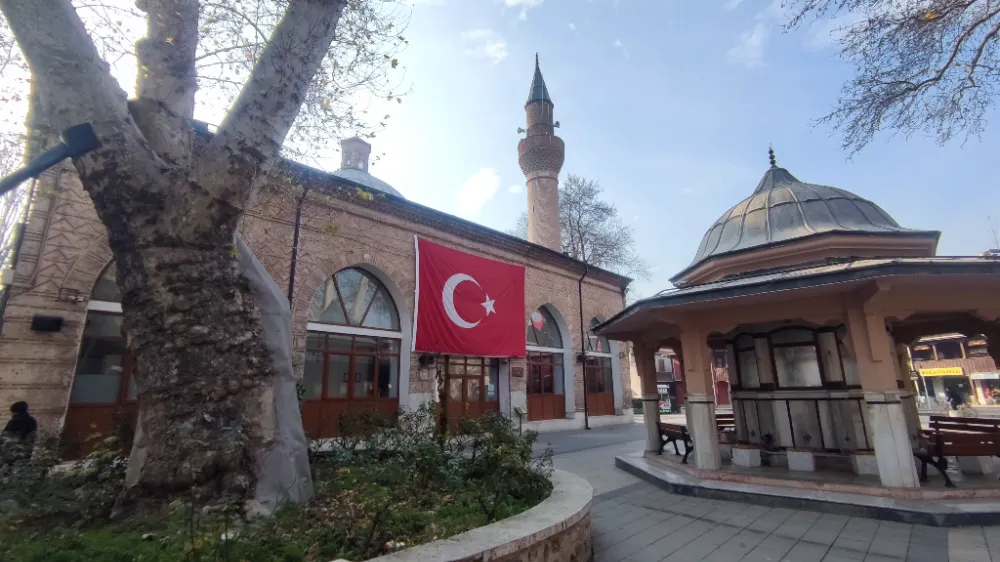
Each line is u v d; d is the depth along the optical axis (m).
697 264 10.27
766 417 8.83
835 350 8.12
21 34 4.57
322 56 5.83
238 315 4.82
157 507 4.02
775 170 11.19
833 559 4.79
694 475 8.22
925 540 5.17
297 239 12.04
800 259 8.63
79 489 4.51
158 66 5.58
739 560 4.88
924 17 7.10
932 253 8.45
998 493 6.14
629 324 10.14
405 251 14.86
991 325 8.36
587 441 15.53
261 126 5.12
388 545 3.60
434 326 14.86
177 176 4.86
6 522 3.60
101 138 4.58
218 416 4.44
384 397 13.91
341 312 13.38
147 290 4.52
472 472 6.11
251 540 3.43
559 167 27.98
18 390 7.98
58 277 8.60
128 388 9.36
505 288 17.56
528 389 19.00
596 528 6.04
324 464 6.69
